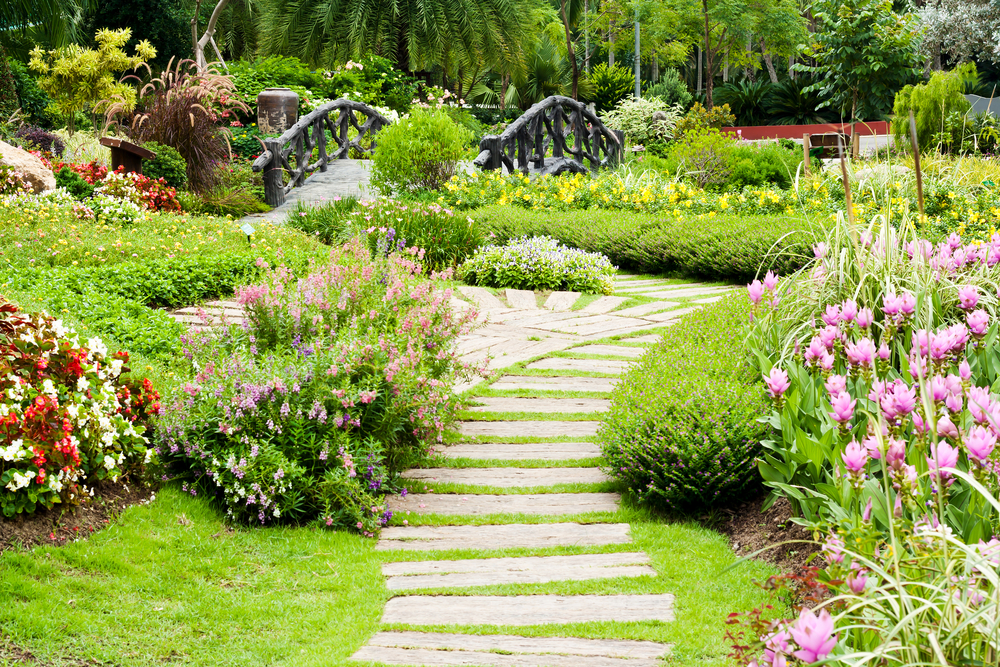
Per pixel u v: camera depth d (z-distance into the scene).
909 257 5.38
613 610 3.65
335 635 3.48
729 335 6.17
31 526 3.92
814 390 4.20
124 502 4.42
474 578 4.00
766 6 38.84
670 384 5.20
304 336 5.60
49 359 4.55
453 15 27.25
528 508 4.79
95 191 13.01
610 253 12.23
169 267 8.97
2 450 3.83
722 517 4.55
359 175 17.20
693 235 11.51
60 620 3.34
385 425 5.04
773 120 39.59
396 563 4.19
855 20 20.56
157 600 3.66
